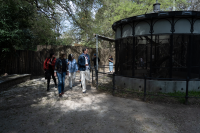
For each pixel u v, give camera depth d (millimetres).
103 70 13875
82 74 5945
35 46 14570
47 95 5621
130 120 3465
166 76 6895
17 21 8281
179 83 5777
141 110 4094
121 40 7309
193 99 5000
